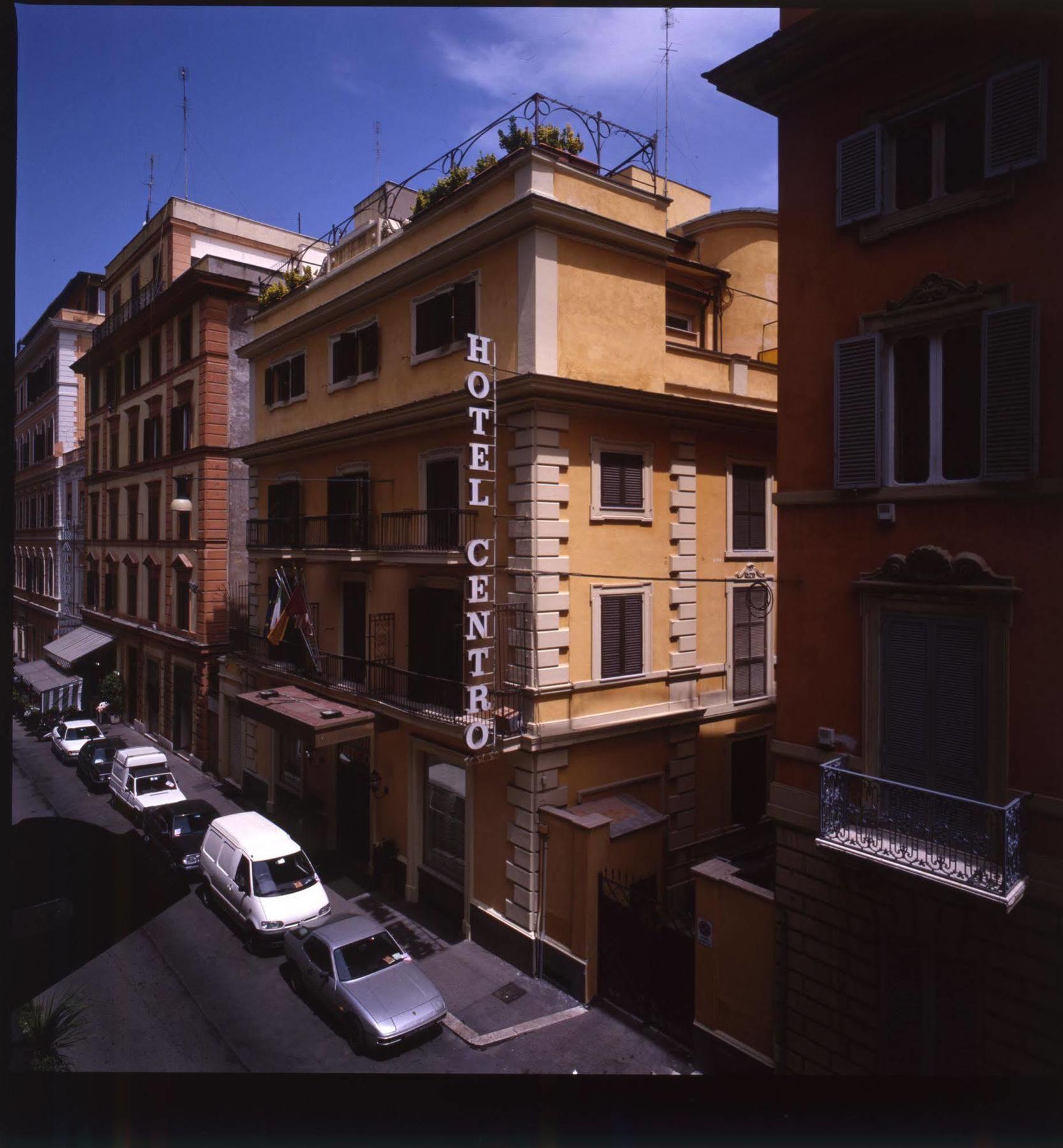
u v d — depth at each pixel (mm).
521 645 14102
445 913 16234
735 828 17547
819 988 9828
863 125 9445
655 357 15656
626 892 13664
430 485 16469
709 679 17156
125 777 22422
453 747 15633
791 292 10234
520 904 14180
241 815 17797
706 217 19797
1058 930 7840
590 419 14727
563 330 14148
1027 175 8055
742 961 10773
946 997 8719
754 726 18094
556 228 14023
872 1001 9305
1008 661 8203
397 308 17203
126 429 33906
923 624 8914
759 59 9812
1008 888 7809
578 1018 12633
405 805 17297
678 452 16203
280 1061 11492
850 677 9586
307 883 15797
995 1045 8289
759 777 18359
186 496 28312
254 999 13367
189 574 28141
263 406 22938
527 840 14008
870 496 9336
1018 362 7996
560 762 14297
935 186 8875
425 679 16328
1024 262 8094
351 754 19328
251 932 15039
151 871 18438
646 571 15703
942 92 8727
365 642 18531
